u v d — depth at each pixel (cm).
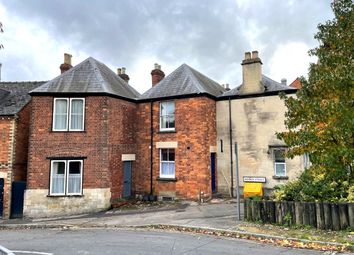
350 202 1006
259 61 1852
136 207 1664
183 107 1828
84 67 1911
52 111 1719
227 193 1855
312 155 873
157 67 2275
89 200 1655
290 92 1748
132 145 1914
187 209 1485
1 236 1152
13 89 2080
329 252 799
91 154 1697
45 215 1627
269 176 1753
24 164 1820
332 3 899
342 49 860
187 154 1778
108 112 1744
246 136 1844
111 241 961
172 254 792
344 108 795
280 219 1086
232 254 786
